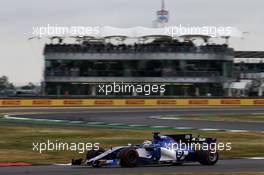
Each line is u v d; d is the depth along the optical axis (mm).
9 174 46969
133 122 123000
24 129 101500
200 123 122312
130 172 49062
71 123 118312
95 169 51469
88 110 166625
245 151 73375
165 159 55094
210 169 53125
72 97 192875
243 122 127688
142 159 53906
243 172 50562
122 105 195500
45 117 135125
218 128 111438
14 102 187875
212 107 190750
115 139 85125
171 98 199375
